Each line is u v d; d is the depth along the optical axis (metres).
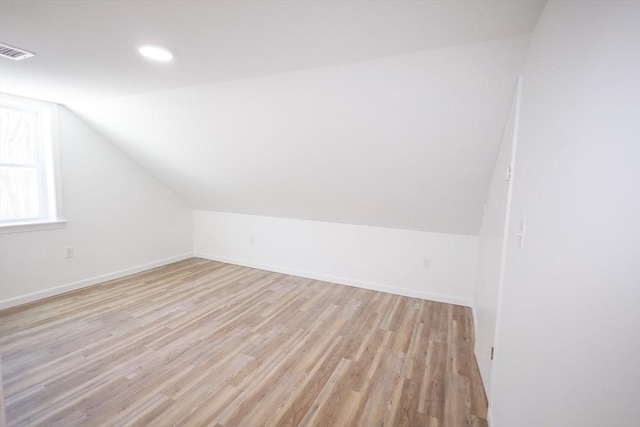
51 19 1.42
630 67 0.58
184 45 1.66
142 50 1.74
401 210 3.20
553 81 1.05
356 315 2.98
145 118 3.02
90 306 3.05
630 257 0.55
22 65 2.01
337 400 1.81
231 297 3.37
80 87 2.49
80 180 3.46
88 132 3.50
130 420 1.63
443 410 1.75
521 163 1.43
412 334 2.62
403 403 1.80
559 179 0.92
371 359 2.23
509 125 1.80
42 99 2.98
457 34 1.46
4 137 2.98
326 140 2.52
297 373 2.05
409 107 2.01
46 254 3.21
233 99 2.40
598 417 0.62
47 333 2.51
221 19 1.38
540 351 0.96
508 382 1.33
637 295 0.53
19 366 2.06
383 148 2.43
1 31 1.55
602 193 0.66
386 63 1.77
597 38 0.73
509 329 1.38
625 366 0.55
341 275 3.90
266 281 3.92
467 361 2.23
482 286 2.52
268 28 1.45
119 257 3.92
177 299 3.28
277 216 4.24
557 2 1.06
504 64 1.59
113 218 3.82
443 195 2.79
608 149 0.65
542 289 0.98
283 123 2.48
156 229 4.38
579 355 0.70
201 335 2.53
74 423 1.60
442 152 2.30
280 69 1.95
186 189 4.34
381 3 1.22
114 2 1.27
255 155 3.03
